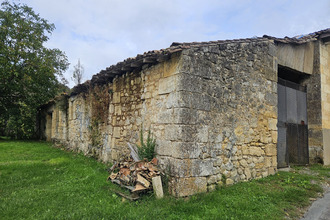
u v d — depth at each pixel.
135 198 3.99
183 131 4.22
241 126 5.30
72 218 3.27
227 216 3.50
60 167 6.56
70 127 11.02
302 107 7.80
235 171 5.06
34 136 17.73
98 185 4.79
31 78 13.45
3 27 12.38
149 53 4.73
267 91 6.07
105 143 7.31
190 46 4.41
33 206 3.72
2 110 14.48
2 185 4.79
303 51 7.60
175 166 4.19
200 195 4.21
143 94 5.52
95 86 8.32
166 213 3.53
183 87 4.31
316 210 4.02
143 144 5.07
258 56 5.92
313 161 7.77
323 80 7.93
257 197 4.36
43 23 14.32
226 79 5.09
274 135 6.11
